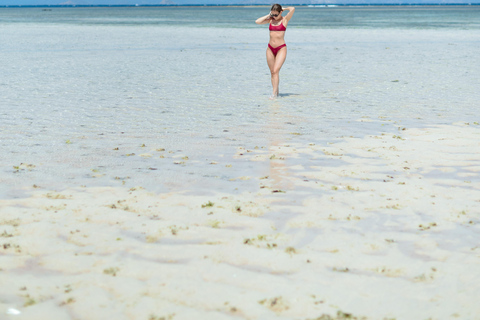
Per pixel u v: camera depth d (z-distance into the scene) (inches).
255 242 145.2
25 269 127.9
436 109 370.3
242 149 256.7
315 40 1112.2
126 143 266.4
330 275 125.6
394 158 241.1
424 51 847.1
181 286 119.3
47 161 229.8
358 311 108.9
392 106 382.9
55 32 1354.6
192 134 289.1
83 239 146.3
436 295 116.0
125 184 198.7
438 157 242.8
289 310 109.2
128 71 583.8
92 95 419.5
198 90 454.0
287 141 274.8
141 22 2128.4
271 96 416.5
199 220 162.1
